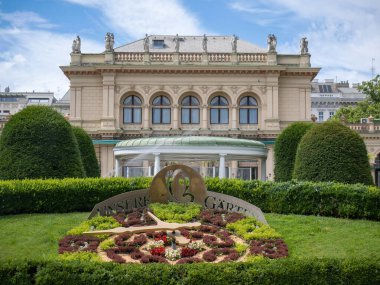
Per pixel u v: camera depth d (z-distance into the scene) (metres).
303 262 9.53
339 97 94.12
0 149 20.44
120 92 47.38
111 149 47.12
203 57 47.53
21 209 17.80
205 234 13.87
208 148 24.14
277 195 18.02
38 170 19.75
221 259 11.85
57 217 16.84
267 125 46.97
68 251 12.16
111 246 12.70
